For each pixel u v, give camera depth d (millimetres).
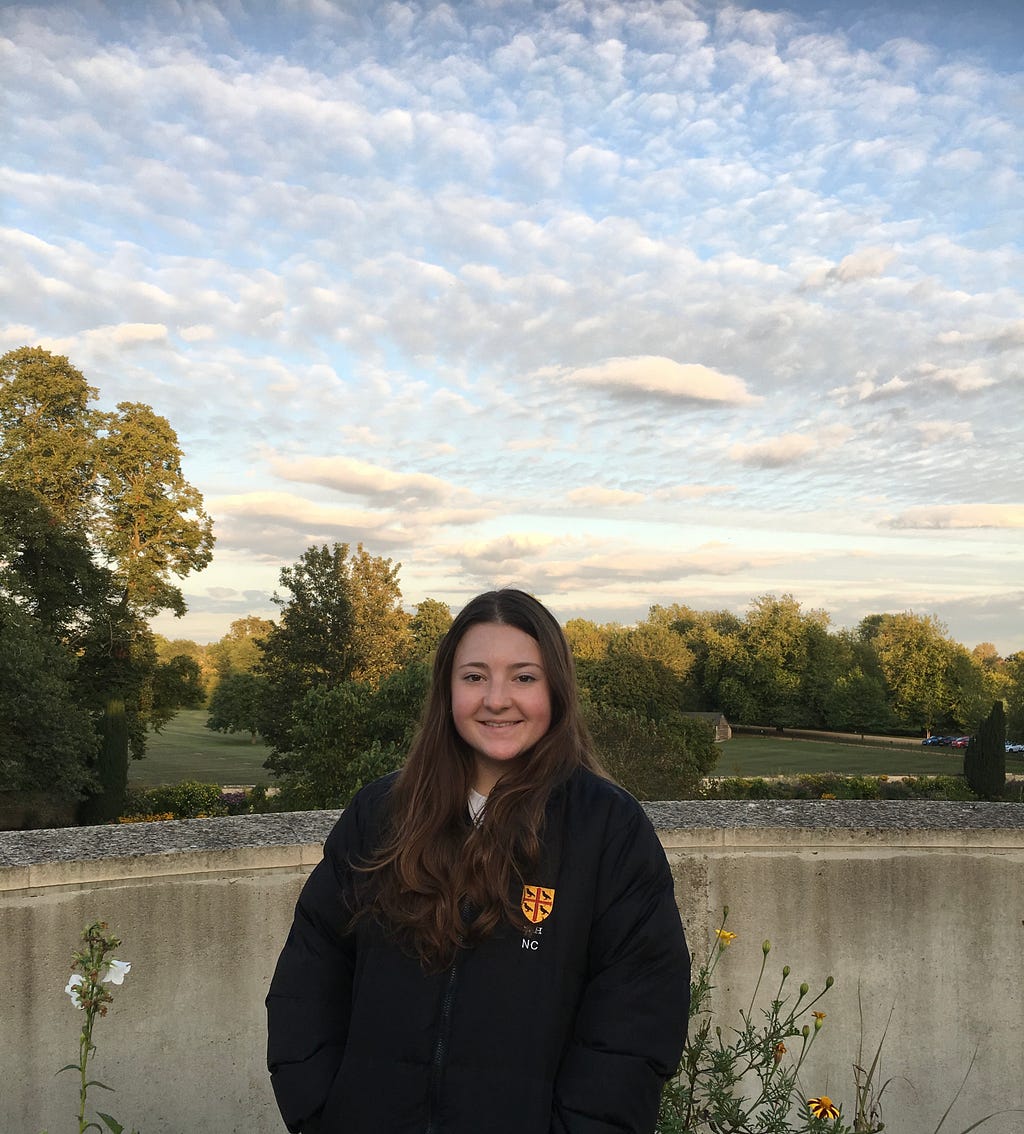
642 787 14117
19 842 2678
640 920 1396
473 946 1366
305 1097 1405
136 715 31609
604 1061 1320
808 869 2900
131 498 34312
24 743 23047
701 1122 2645
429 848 1417
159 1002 2508
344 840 1559
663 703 46188
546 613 1557
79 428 34625
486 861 1367
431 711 1567
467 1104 1306
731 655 85938
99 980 1879
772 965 2881
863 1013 2877
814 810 3307
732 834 2891
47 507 31000
